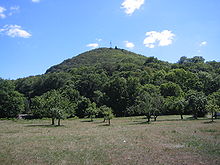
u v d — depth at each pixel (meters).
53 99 64.44
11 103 94.62
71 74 143.00
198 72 123.44
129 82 105.56
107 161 19.19
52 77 129.00
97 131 42.25
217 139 28.72
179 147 24.48
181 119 66.19
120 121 69.38
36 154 22.30
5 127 52.84
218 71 126.94
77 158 20.41
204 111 71.25
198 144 25.61
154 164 17.91
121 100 103.69
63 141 30.25
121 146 25.95
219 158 19.33
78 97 109.56
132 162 18.67
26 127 52.81
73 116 97.50
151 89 96.00
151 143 27.47
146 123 57.56
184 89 104.31
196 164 17.67
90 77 121.00
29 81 140.50
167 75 114.31
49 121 76.50
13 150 24.38
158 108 66.31
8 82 98.25
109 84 107.62
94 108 87.94
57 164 18.56
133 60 170.50
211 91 103.25
